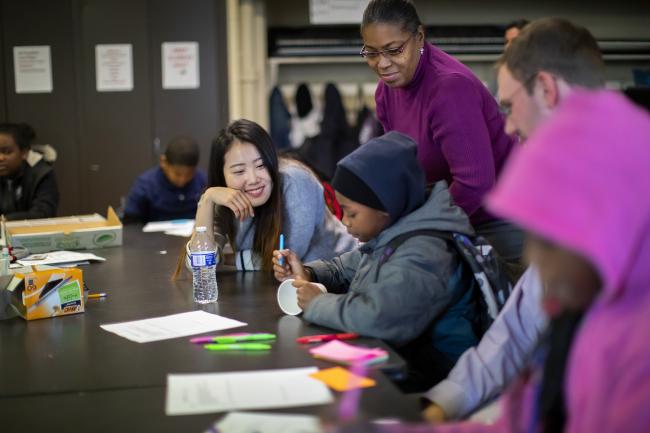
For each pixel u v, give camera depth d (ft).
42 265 8.71
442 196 5.68
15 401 4.25
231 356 4.97
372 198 5.49
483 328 5.59
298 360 4.84
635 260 2.66
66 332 5.73
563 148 2.64
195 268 6.82
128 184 16.63
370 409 3.97
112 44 16.24
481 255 5.52
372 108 17.76
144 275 8.23
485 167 7.11
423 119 7.60
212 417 3.92
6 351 5.24
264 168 7.98
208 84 16.37
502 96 4.51
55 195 13.92
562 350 3.33
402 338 5.31
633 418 2.63
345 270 7.04
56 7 16.12
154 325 5.87
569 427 2.98
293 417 3.84
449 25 17.56
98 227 10.47
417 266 5.36
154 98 16.38
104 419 3.95
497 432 3.58
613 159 2.58
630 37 18.38
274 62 17.31
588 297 2.87
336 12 16.71
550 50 4.26
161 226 12.84
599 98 2.74
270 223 8.13
